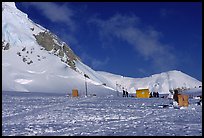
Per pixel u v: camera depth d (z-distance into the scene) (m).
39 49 195.88
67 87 158.12
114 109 32.84
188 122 24.19
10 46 189.62
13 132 19.33
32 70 172.25
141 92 66.00
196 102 45.34
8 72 162.62
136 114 29.06
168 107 36.25
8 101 40.12
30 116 26.47
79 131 19.94
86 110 31.36
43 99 46.19
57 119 25.20
